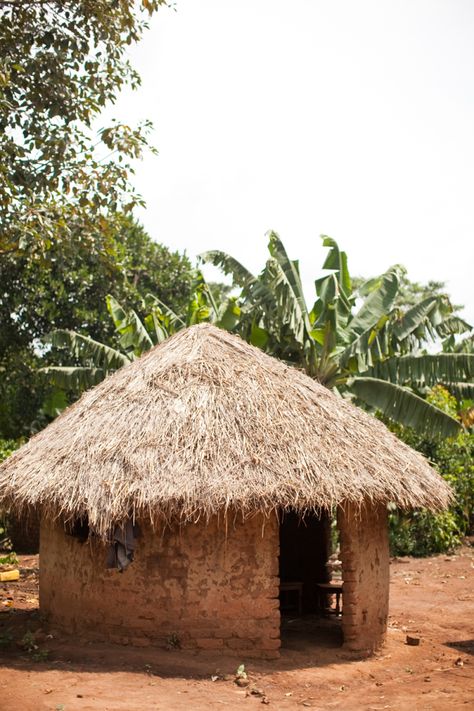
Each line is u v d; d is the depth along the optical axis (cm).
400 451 973
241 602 848
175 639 847
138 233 2697
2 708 659
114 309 1884
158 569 861
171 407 903
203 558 855
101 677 760
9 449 1903
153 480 813
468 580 1446
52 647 873
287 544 1236
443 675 824
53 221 1313
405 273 1845
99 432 895
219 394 922
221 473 816
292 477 820
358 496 832
